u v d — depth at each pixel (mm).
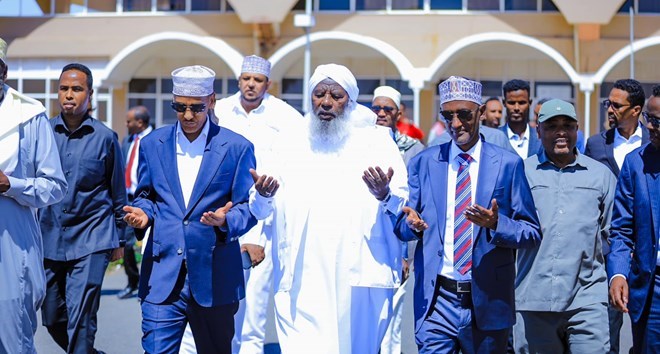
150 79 29719
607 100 8266
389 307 6402
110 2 28922
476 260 5746
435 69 26453
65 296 7625
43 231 7477
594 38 26297
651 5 26875
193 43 27844
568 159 6523
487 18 27141
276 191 5914
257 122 8297
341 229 6301
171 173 6012
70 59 29016
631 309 5855
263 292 8078
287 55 27016
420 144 9258
